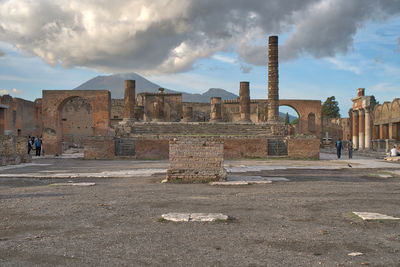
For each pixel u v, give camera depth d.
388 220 6.21
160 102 44.19
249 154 25.78
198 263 4.14
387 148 32.25
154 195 9.08
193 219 6.25
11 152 21.09
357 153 34.75
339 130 63.72
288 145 25.73
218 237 5.20
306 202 8.01
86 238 5.16
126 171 15.80
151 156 25.72
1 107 32.31
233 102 56.00
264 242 4.96
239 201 8.15
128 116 37.25
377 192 9.54
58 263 4.14
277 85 38.22
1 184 11.67
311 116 55.12
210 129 35.69
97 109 33.97
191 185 11.06
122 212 6.97
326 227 5.80
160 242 4.96
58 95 33.50
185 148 12.03
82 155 32.19
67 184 11.32
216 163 12.00
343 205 7.67
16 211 7.10
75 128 49.12
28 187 10.88
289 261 4.21
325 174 14.55
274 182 11.70
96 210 7.17
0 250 4.62
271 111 38.12
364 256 4.39
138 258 4.30
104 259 4.27
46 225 5.96
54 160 25.23
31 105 46.84
